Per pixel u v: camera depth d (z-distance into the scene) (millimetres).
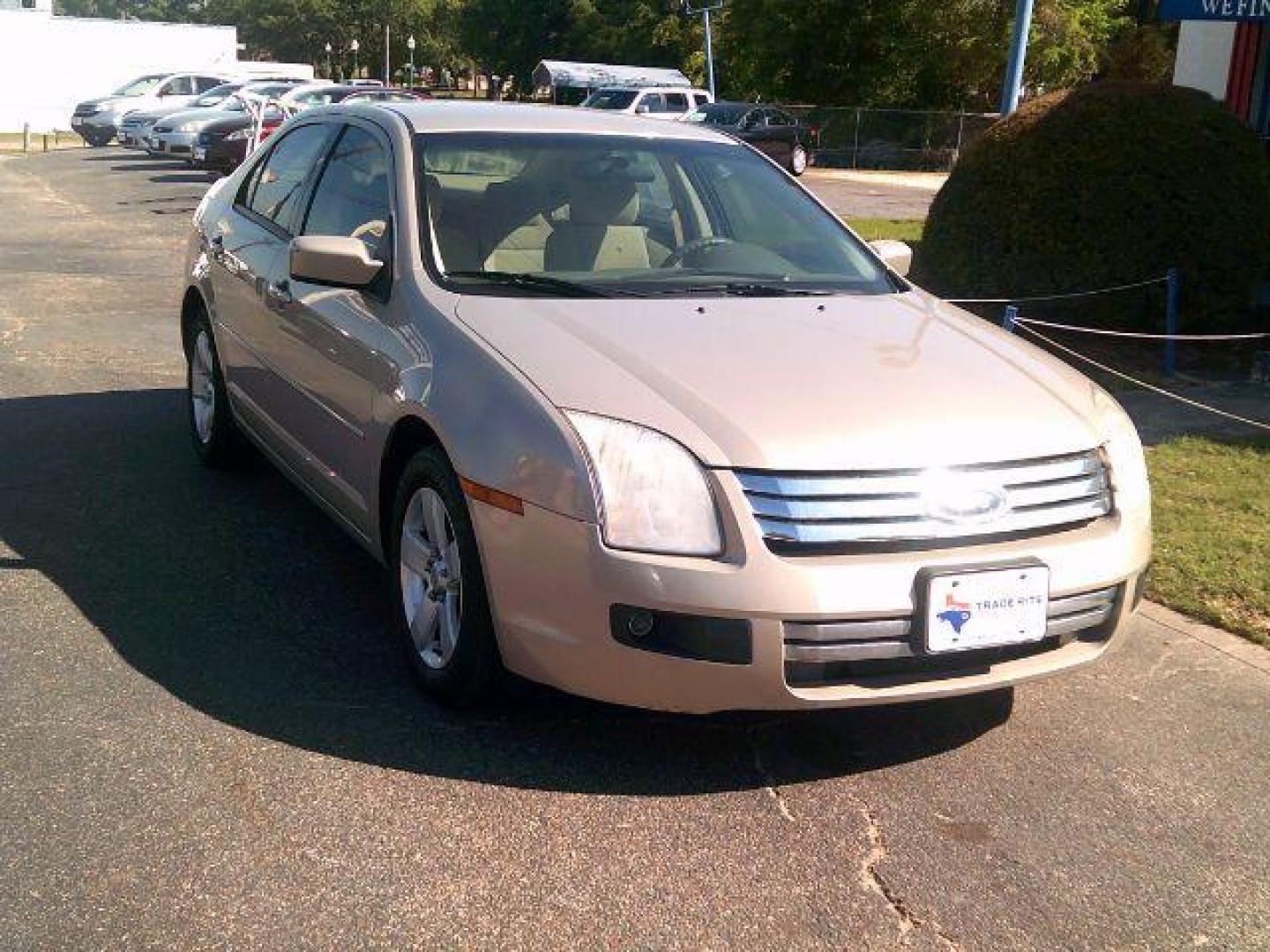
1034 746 3906
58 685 3994
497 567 3520
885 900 3088
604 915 2975
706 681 3283
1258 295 10391
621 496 3320
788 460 3316
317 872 3082
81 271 13047
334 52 94250
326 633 4484
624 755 3707
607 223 4668
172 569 5031
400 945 2834
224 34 49375
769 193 5211
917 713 4082
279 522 5648
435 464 3797
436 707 3943
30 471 6242
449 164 4680
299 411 4957
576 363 3619
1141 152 9672
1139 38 42312
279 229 5473
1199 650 4680
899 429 3473
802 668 3303
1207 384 9102
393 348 4109
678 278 4508
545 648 3451
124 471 6305
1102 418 3893
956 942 2945
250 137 21281
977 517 3408
